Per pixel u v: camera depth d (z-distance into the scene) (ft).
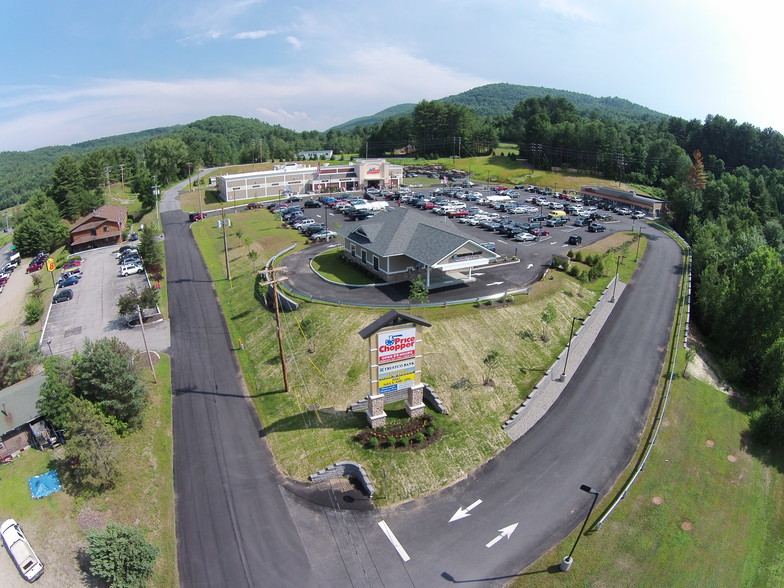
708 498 116.78
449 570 94.99
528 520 106.01
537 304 187.42
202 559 97.60
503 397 142.82
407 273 211.20
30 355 158.30
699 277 242.37
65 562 96.99
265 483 116.06
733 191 413.39
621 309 202.90
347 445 125.29
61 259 315.17
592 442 129.80
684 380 159.22
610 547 100.32
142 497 112.06
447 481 116.16
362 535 102.42
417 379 131.64
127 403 129.08
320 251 260.42
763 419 140.67
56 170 473.26
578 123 613.52
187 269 265.95
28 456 125.59
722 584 96.84
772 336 183.73
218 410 142.82
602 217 348.59
